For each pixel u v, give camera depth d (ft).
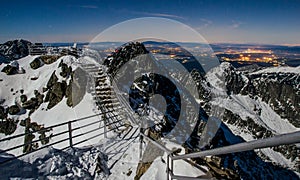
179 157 14.26
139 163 23.70
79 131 43.37
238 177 27.61
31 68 100.01
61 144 44.37
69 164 20.83
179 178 15.52
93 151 24.27
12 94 86.07
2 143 68.54
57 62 91.09
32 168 19.17
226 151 7.24
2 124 75.05
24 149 61.93
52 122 61.00
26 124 72.18
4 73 95.61
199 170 23.03
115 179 21.48
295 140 4.28
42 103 76.18
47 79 84.07
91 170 21.33
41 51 112.78
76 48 93.25
